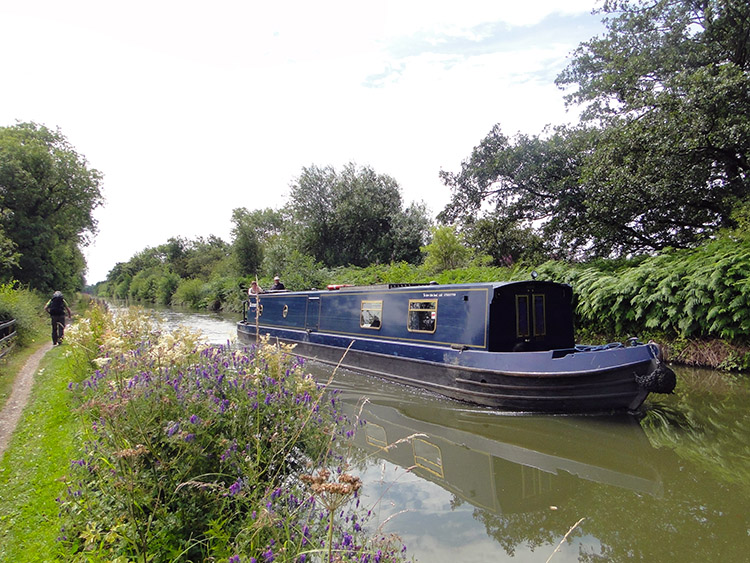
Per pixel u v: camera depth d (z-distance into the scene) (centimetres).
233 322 2561
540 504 464
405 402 820
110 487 323
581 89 1752
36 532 332
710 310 966
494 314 803
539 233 1912
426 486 500
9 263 2238
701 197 1383
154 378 406
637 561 367
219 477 343
